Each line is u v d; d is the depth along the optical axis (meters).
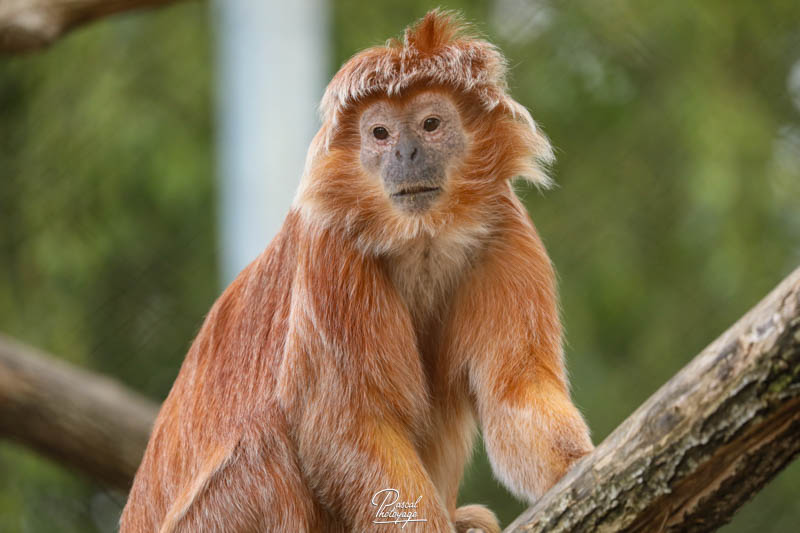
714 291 15.98
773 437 5.61
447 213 7.66
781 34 17.23
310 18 11.39
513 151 7.86
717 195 15.59
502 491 14.58
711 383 5.72
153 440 8.77
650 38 17.05
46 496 15.03
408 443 7.48
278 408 7.76
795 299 5.46
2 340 12.27
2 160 16.11
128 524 8.86
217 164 15.45
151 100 16.44
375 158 7.66
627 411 15.52
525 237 7.75
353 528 7.41
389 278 7.80
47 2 11.59
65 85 16.41
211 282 15.91
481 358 7.71
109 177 16.06
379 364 7.49
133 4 11.96
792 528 15.03
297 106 11.24
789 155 16.81
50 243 15.58
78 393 12.22
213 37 15.88
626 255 16.38
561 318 8.37
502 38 16.84
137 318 15.66
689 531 5.93
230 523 7.82
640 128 16.81
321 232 7.66
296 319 7.61
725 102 16.59
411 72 7.60
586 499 6.12
